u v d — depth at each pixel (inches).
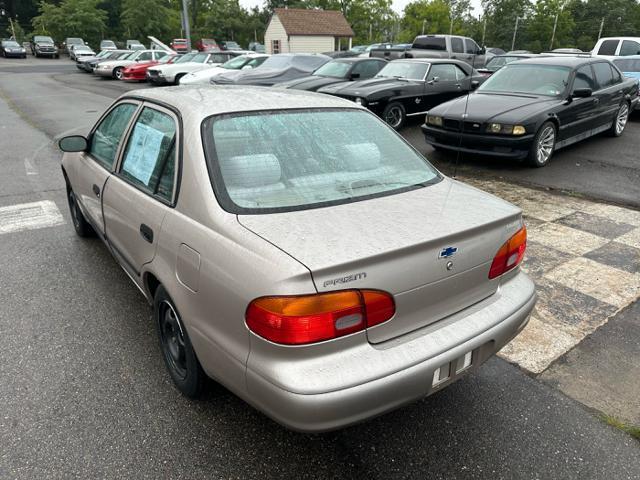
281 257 73.9
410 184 103.3
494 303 93.7
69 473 87.5
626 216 211.9
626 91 361.1
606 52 572.4
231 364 80.3
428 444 95.1
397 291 78.0
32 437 95.1
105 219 133.5
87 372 114.4
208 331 84.7
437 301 84.7
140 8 2527.1
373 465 90.4
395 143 115.9
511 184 259.0
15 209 225.0
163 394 107.5
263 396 75.4
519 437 96.7
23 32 2591.0
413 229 83.3
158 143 108.7
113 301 145.7
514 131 270.8
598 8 3388.3
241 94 114.6
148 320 135.9
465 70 457.7
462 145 292.2
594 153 324.8
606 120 346.9
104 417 100.5
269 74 540.1
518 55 600.7
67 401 104.9
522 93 310.2
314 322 71.4
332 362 73.7
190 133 97.4
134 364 117.4
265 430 98.0
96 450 92.4
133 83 940.0
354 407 73.4
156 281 108.6
